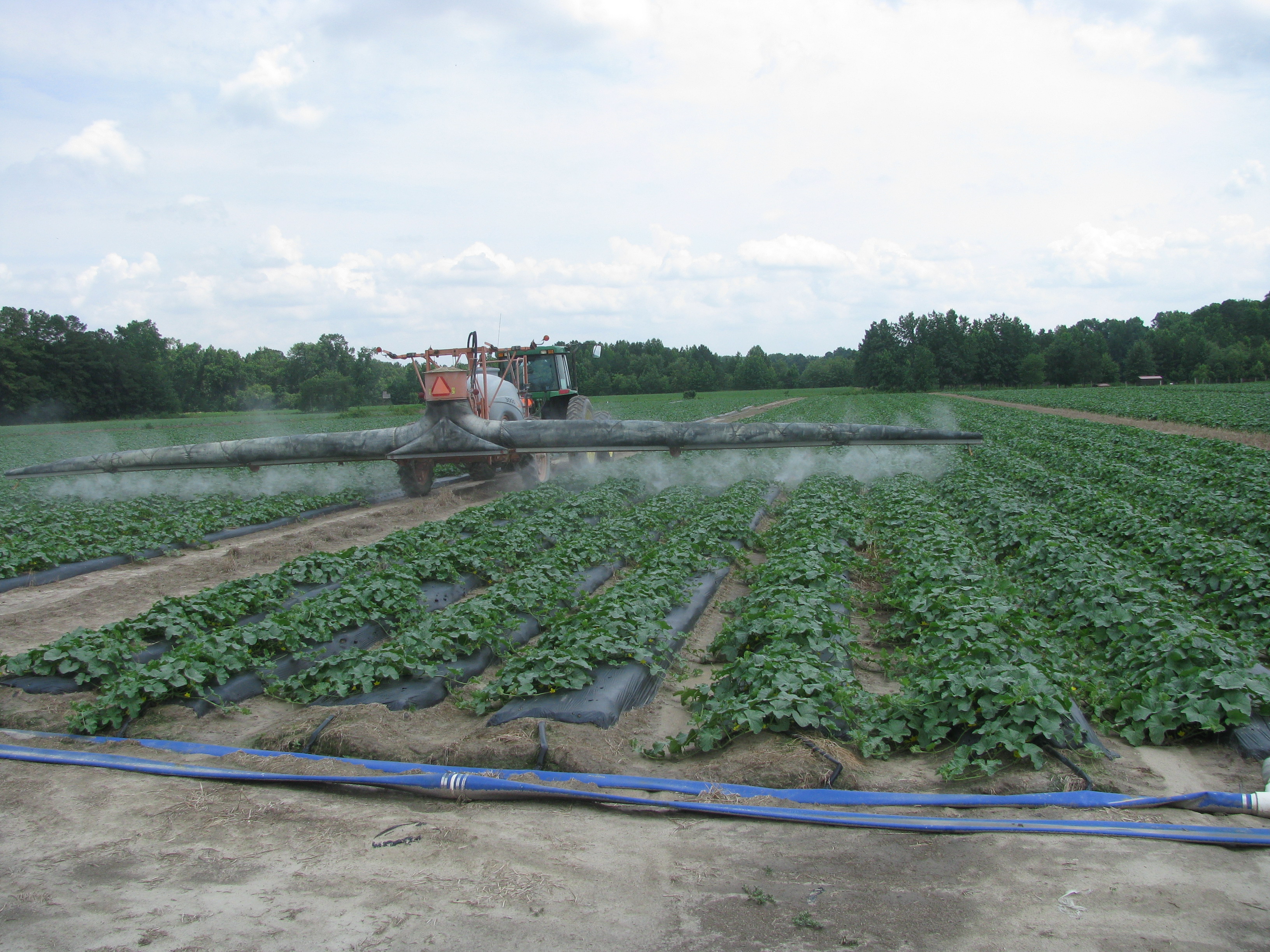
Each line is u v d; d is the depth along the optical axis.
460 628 7.19
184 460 15.09
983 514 13.27
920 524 12.13
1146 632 6.72
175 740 5.84
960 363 103.19
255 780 5.02
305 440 15.03
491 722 5.85
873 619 8.58
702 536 11.34
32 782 5.08
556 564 9.78
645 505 14.84
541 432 14.21
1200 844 4.12
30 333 70.25
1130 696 5.71
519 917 3.59
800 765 4.87
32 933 3.54
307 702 6.45
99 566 11.79
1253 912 3.54
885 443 13.34
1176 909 3.57
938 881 3.84
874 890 3.77
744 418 48.19
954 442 13.30
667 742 5.73
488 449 14.56
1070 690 5.81
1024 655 6.07
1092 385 103.62
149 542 12.68
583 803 4.70
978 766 4.88
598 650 6.40
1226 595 8.33
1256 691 5.34
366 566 10.40
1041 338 119.94
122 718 5.96
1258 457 19.81
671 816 4.57
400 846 4.25
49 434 47.84
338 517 16.69
